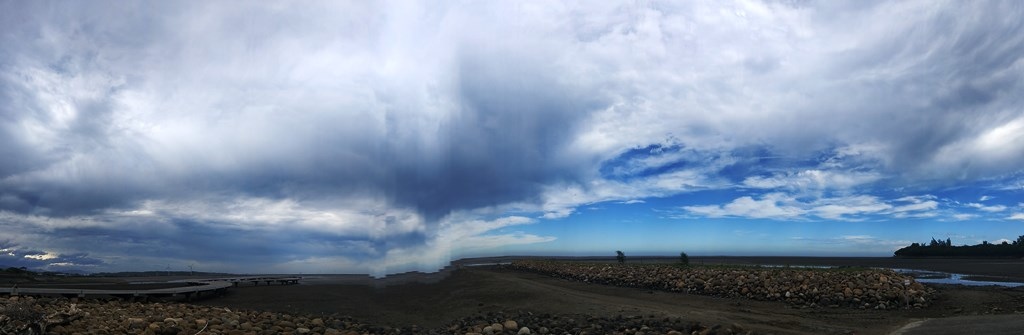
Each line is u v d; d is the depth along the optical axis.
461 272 38.53
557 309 22.20
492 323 19.89
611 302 24.27
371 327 20.45
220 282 33.09
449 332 19.23
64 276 38.59
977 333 15.05
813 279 26.09
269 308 26.00
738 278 28.44
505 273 45.00
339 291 30.88
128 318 17.67
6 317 14.66
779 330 17.02
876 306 22.47
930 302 22.58
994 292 24.62
